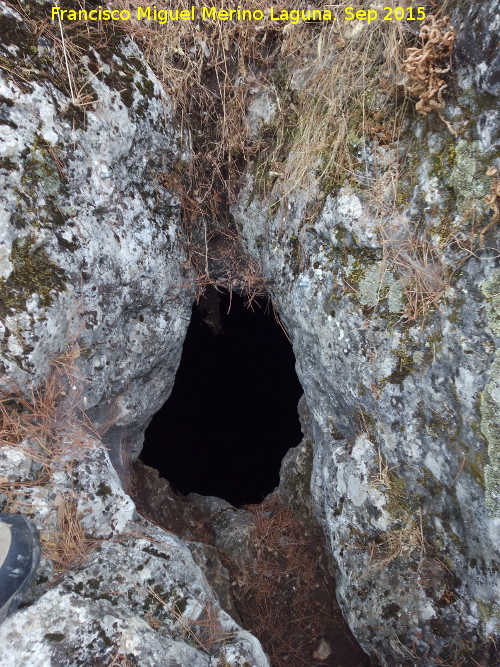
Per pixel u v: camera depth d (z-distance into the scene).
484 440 1.56
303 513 2.71
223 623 1.69
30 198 1.75
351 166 1.95
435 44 1.58
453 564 1.79
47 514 1.63
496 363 1.52
